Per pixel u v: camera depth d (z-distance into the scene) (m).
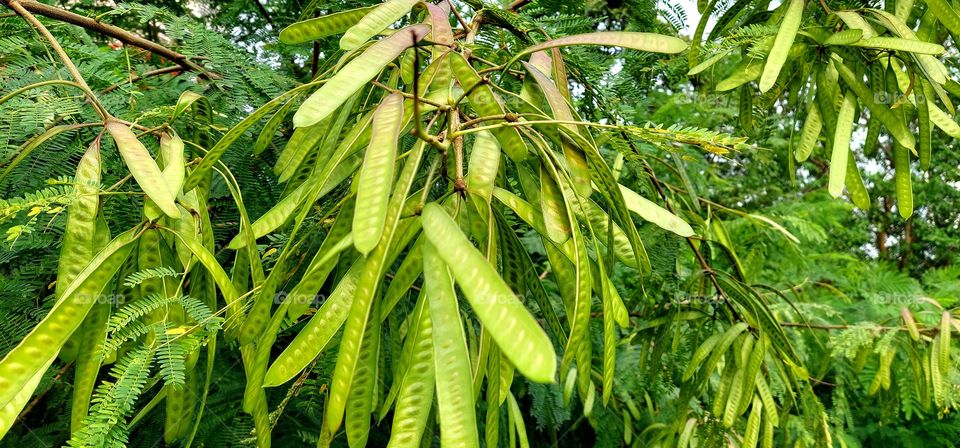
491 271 0.56
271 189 1.25
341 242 0.66
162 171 0.83
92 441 0.66
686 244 1.57
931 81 0.94
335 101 0.64
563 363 0.66
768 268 2.90
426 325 0.66
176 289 0.81
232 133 0.78
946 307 2.56
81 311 0.69
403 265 0.71
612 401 2.31
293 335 1.37
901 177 1.03
